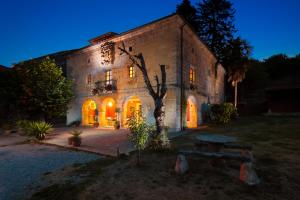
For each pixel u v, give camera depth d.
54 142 11.06
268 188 4.33
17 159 7.74
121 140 11.32
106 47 18.62
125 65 17.41
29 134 12.19
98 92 19.27
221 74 28.53
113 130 16.52
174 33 14.59
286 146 8.34
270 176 4.96
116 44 18.19
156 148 7.80
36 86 13.66
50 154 8.53
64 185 4.95
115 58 18.25
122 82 17.55
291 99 23.38
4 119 18.20
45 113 14.64
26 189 4.89
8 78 13.88
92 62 20.48
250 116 25.78
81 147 9.35
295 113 22.14
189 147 8.56
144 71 8.84
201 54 19.84
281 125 15.34
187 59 16.25
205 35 32.28
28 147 10.23
